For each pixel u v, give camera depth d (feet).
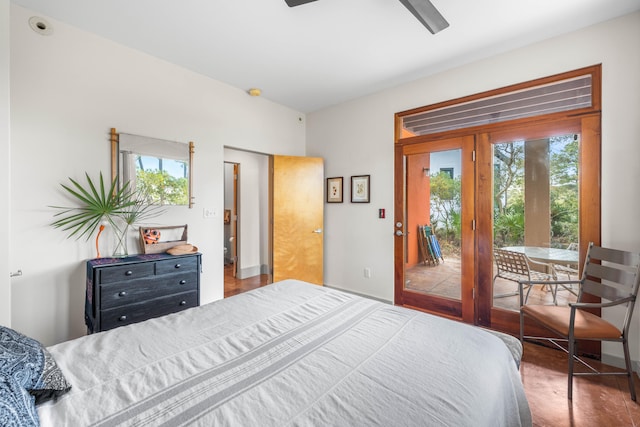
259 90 11.30
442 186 9.91
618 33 6.82
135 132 8.46
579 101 7.48
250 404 2.65
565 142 7.69
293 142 13.51
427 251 10.29
